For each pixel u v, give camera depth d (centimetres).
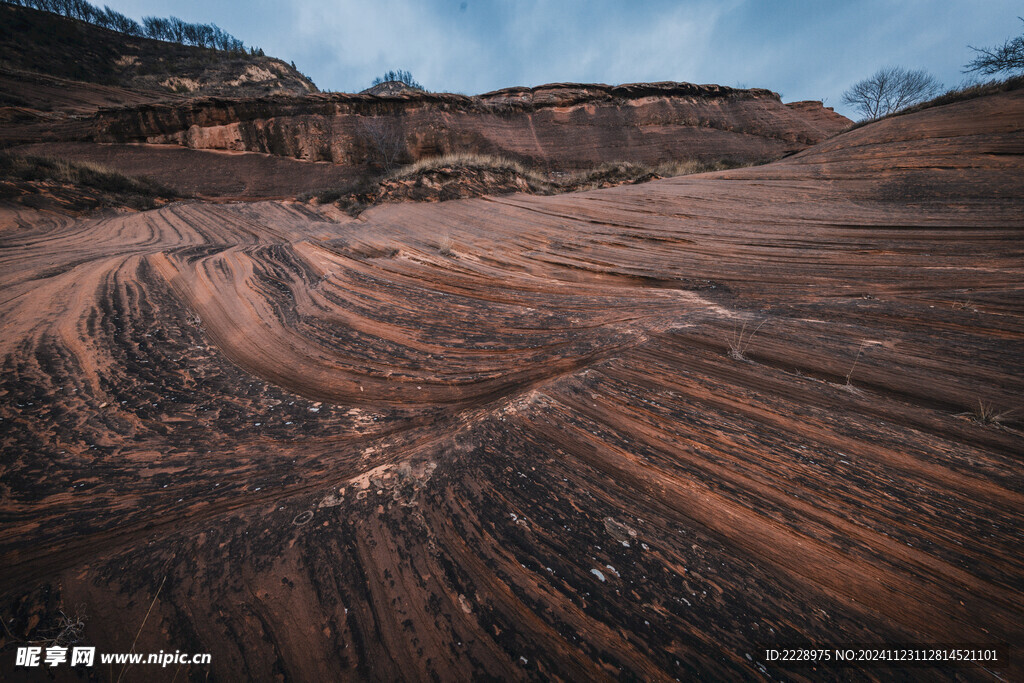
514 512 188
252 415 284
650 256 681
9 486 205
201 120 2609
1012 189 788
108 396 297
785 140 3800
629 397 279
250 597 150
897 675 128
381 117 2931
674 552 170
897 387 284
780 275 553
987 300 408
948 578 157
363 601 150
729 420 254
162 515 187
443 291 545
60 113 3225
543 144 3359
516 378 323
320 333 418
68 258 660
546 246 772
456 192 1457
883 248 611
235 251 739
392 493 198
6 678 125
